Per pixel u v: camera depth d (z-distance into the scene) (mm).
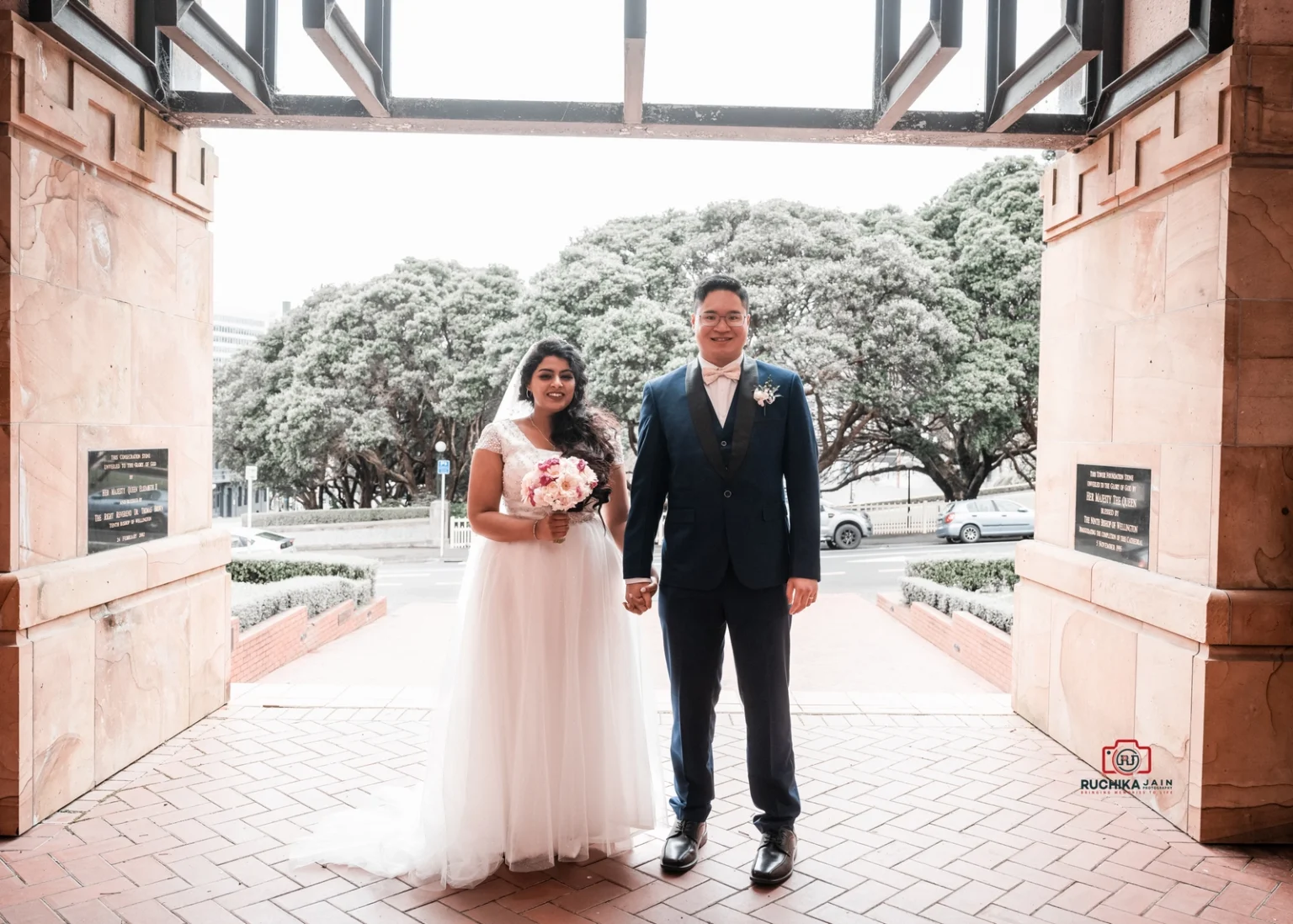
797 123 4008
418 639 9016
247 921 2650
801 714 4934
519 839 2957
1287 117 3156
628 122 3922
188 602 4535
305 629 8133
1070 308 4457
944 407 20453
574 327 20672
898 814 3529
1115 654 3875
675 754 3199
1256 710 3229
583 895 2848
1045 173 4715
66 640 3488
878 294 19812
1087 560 4188
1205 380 3316
